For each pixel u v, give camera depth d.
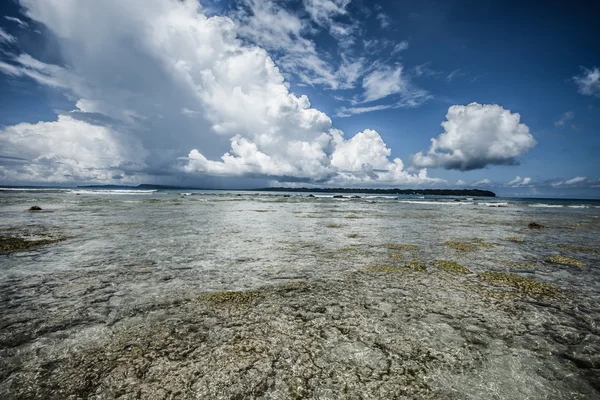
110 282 10.11
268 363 5.61
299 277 10.98
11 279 10.30
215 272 11.47
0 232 19.02
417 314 7.88
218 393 4.83
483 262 13.65
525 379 5.35
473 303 8.69
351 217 34.25
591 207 71.88
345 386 5.06
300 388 4.98
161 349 6.03
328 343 6.36
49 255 13.69
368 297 9.02
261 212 38.91
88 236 18.39
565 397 4.95
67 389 4.90
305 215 36.09
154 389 4.90
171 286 9.80
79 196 67.06
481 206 66.94
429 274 11.52
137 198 64.69
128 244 16.36
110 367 5.45
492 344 6.47
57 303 8.29
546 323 7.50
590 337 6.85
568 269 12.65
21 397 4.72
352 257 14.20
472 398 4.87
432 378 5.32
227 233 20.81
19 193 74.31
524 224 29.42
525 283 10.46
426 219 33.41
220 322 7.23
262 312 7.84
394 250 15.92
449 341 6.55
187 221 27.05
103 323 7.13
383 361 5.77
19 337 6.46
